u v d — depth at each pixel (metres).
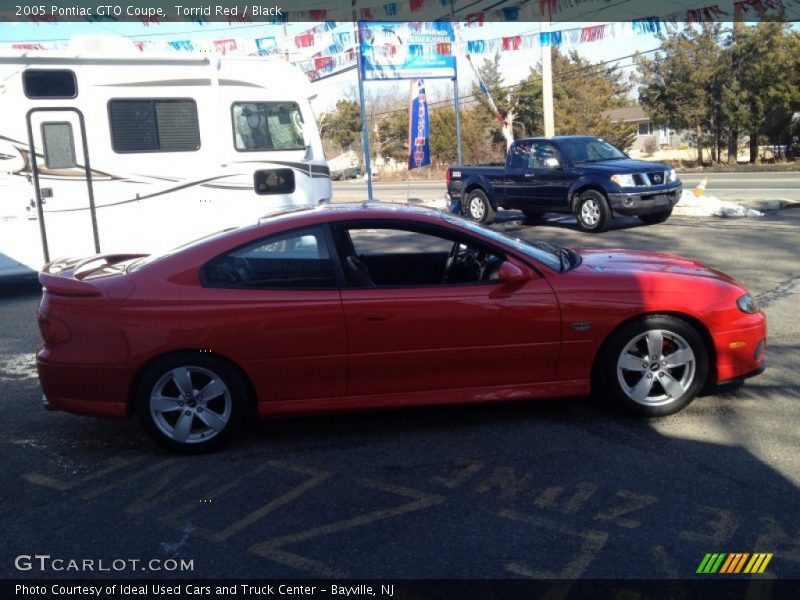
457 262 5.21
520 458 4.52
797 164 35.78
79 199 9.88
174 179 10.38
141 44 10.84
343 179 56.69
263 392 4.74
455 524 3.78
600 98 53.41
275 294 4.69
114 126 9.98
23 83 9.50
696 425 4.88
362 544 3.63
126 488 4.35
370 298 4.71
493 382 4.89
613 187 13.78
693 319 4.92
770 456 4.39
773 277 9.32
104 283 4.71
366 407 4.83
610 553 3.46
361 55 17.88
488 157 52.94
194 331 4.59
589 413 5.17
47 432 5.29
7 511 4.11
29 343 7.78
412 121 18.98
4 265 9.66
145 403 4.68
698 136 42.53
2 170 9.51
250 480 4.39
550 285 4.84
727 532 3.60
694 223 14.78
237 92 10.66
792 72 37.34
